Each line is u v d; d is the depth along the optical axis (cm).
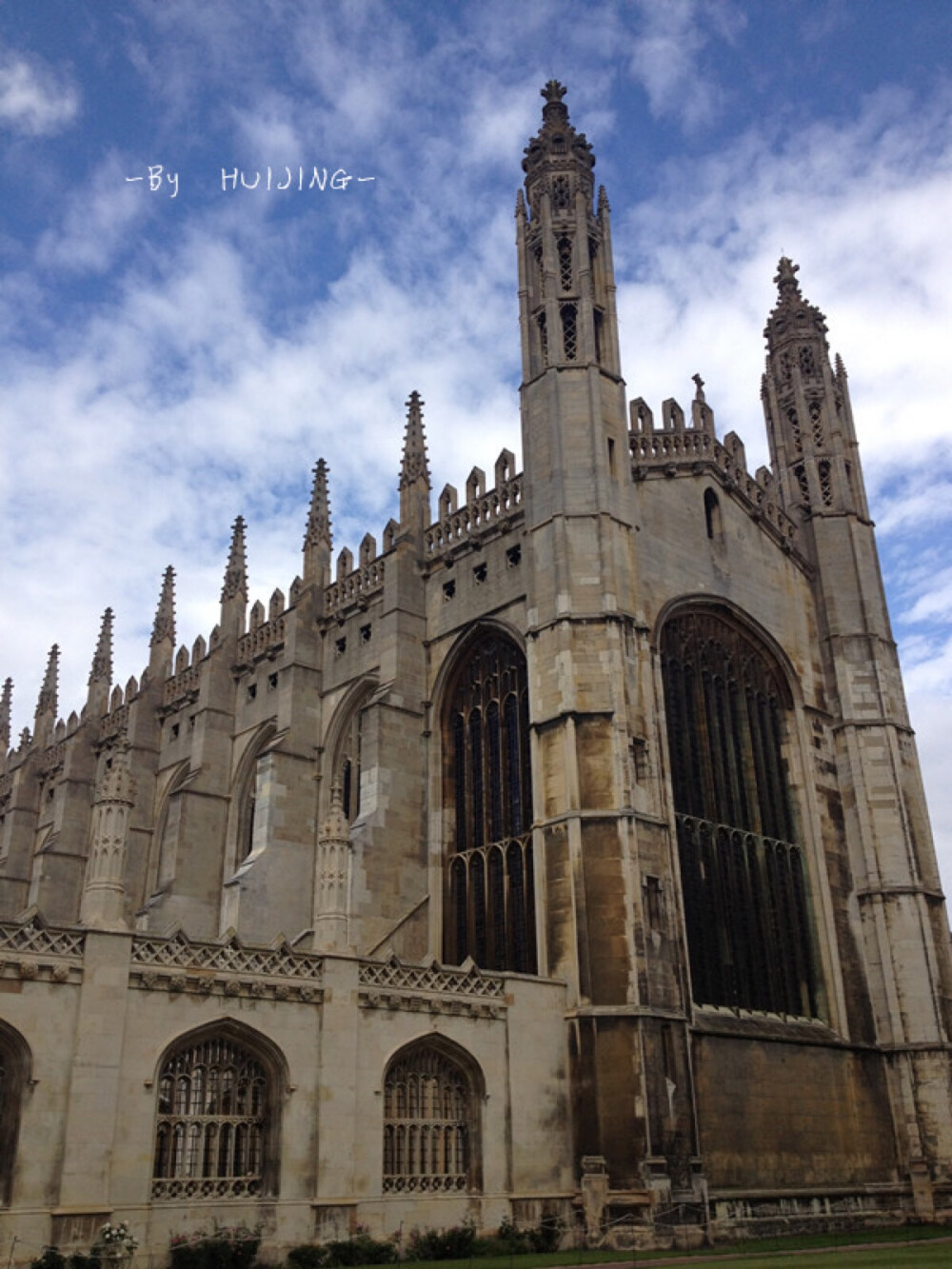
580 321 4519
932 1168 4347
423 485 5131
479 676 4609
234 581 6016
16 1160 2405
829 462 5616
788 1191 3844
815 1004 4541
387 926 4269
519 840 4203
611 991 3541
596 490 4206
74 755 6738
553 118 4997
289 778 4994
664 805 3919
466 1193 3183
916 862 4838
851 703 5100
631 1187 3322
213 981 2794
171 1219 2611
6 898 7119
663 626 4462
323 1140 2867
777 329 5988
